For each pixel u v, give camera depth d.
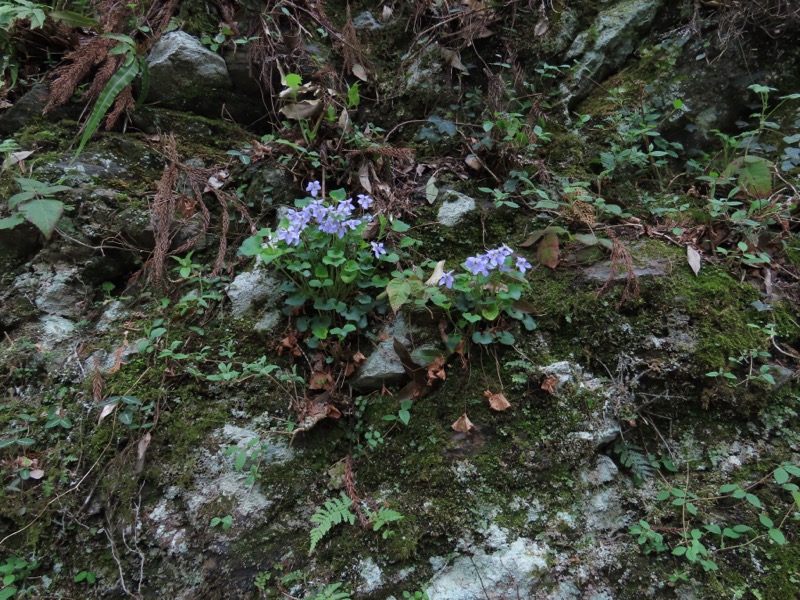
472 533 0.71
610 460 0.76
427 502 0.72
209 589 0.70
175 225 0.90
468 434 0.76
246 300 0.85
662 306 0.81
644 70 1.05
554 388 0.76
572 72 1.06
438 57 1.05
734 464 0.75
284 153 0.95
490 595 0.68
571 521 0.72
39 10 0.91
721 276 0.83
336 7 1.12
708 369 0.77
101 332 0.84
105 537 0.73
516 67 1.06
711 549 0.70
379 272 0.86
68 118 0.96
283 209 0.91
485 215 0.92
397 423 0.78
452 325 0.82
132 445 0.76
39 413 0.78
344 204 0.78
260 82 1.01
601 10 1.10
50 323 0.85
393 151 0.92
